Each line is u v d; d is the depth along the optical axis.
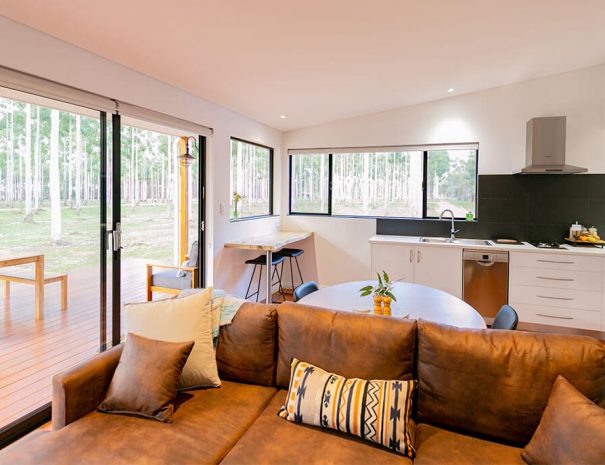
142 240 4.33
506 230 4.70
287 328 2.01
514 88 4.54
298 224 5.61
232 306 2.21
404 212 5.23
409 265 4.59
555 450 1.33
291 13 2.38
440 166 5.02
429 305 2.59
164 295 4.52
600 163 4.31
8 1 1.94
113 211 2.96
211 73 3.19
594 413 1.30
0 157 2.37
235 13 2.30
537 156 4.21
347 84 3.85
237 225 4.53
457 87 4.41
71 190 2.76
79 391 1.72
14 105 2.42
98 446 1.51
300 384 1.75
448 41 3.07
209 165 3.99
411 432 1.61
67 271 2.85
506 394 1.60
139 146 4.11
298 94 4.00
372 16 2.53
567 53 3.70
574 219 4.45
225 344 2.12
